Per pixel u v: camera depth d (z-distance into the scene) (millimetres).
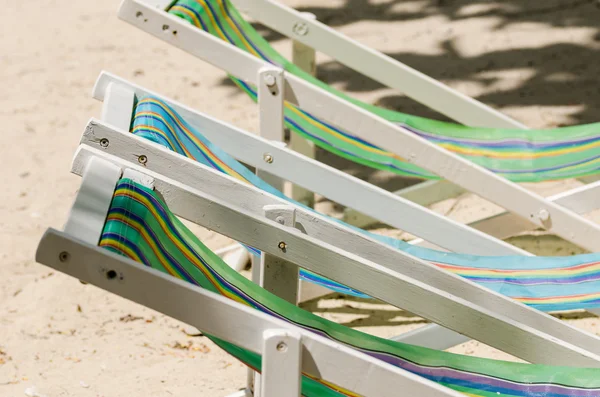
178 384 3600
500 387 2492
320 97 3521
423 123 4367
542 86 6191
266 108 3551
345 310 4172
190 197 2498
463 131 4344
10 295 4254
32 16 7762
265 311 2484
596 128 4141
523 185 5199
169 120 3025
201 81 6516
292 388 2113
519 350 2596
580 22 7023
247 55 3627
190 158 2936
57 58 6941
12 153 5641
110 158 2457
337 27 7258
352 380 2145
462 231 3309
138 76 6578
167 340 3938
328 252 2520
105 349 3848
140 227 2219
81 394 3514
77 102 6266
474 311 2547
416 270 2766
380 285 2525
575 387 2461
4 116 6094
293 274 2760
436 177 4105
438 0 7625
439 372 2504
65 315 4090
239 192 2754
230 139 3285
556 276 3189
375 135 3537
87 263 2020
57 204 5086
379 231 4781
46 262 2012
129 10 3641
